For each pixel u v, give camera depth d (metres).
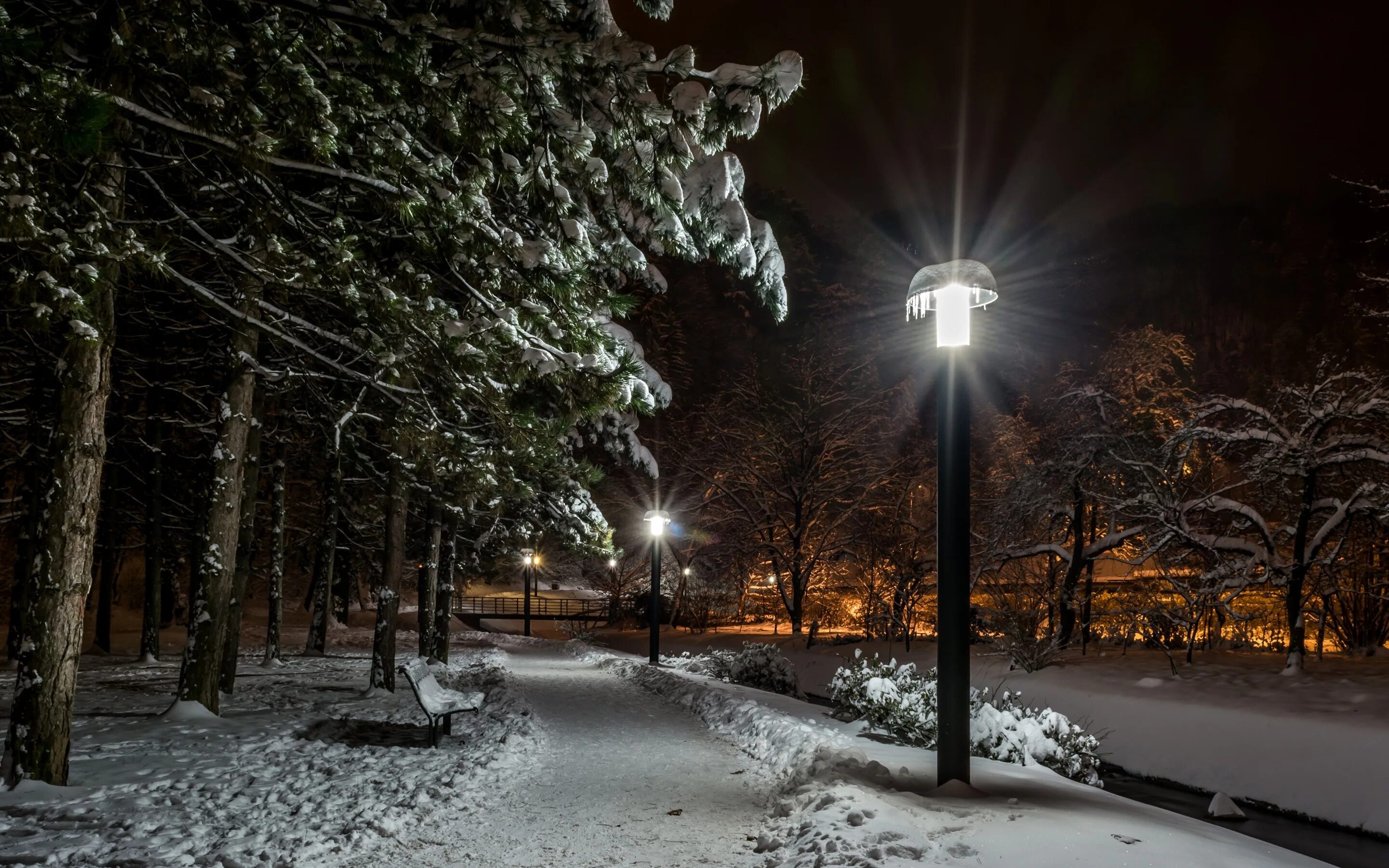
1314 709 14.58
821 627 40.81
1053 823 6.21
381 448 17.16
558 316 7.95
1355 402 19.16
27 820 6.48
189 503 28.08
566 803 7.57
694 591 45.38
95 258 6.05
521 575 88.25
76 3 7.02
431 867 5.74
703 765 9.51
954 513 7.67
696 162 7.86
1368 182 19.88
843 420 39.34
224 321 11.69
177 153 9.02
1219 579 21.09
